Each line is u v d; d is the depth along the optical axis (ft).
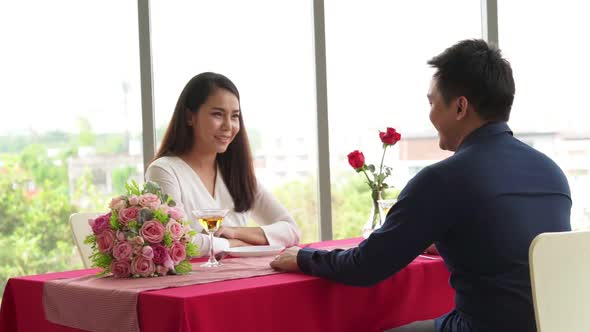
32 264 11.89
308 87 13.16
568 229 6.20
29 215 11.86
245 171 9.41
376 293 6.83
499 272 5.89
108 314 6.05
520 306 5.81
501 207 5.89
